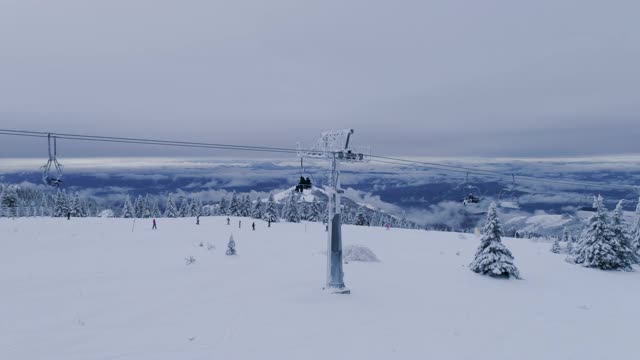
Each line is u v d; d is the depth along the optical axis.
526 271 34.81
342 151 22.97
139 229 53.81
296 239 49.59
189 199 115.00
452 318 19.16
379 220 113.19
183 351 13.42
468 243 51.81
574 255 39.81
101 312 17.80
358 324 17.34
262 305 19.66
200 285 23.80
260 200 102.19
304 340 15.02
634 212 43.62
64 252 35.84
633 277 34.28
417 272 31.25
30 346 13.53
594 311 22.45
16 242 40.47
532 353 15.02
